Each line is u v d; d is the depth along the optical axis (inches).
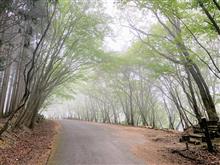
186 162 368.8
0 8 393.7
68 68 840.3
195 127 616.1
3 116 805.9
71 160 377.4
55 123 1262.3
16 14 446.0
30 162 345.4
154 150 471.2
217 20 430.0
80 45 761.6
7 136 467.5
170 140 601.6
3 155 354.0
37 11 507.8
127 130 895.1
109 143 560.1
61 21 673.6
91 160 381.1
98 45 821.2
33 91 654.5
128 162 372.2
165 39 658.2
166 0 461.1
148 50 739.4
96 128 970.7
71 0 660.7
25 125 708.7
